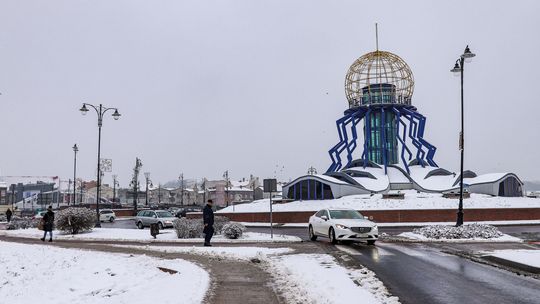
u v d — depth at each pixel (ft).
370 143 221.66
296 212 149.18
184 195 535.19
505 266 45.80
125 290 37.19
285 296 32.07
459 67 97.96
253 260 50.62
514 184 207.82
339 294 31.32
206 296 31.81
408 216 137.18
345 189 193.36
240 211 176.55
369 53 213.46
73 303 32.76
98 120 139.33
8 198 379.96
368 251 58.65
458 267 45.01
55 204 441.68
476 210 136.15
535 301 30.48
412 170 216.74
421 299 30.94
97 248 70.74
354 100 220.02
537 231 98.89
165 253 61.31
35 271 50.70
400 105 214.07
